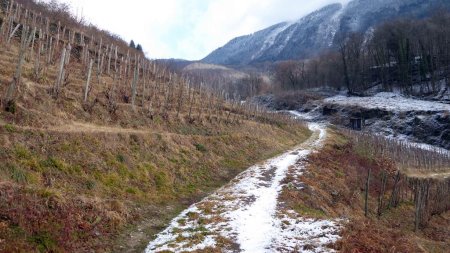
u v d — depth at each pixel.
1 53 32.97
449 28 104.31
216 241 16.31
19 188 15.37
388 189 42.97
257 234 17.31
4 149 17.84
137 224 18.33
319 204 26.52
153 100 40.16
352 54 121.25
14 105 22.12
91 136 23.25
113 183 21.08
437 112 81.19
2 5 46.09
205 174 29.20
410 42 109.81
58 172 19.02
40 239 13.76
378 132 86.06
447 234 33.16
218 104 52.16
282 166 35.66
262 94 141.00
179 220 19.47
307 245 15.38
